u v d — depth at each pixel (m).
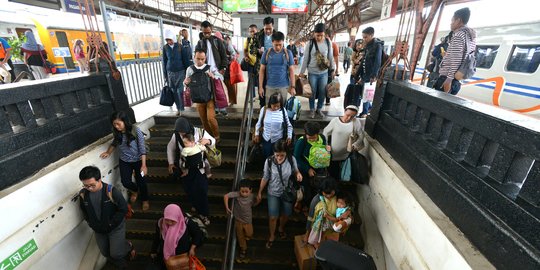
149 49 5.68
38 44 5.71
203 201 3.01
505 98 5.23
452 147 1.72
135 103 5.00
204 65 3.36
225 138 4.14
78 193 2.51
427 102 2.00
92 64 3.05
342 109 4.71
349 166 2.90
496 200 1.29
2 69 4.74
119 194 2.41
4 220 1.82
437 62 4.25
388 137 2.64
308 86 4.06
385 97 2.88
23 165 2.04
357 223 3.17
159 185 3.67
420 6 2.50
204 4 8.86
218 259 3.07
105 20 4.03
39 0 7.07
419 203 1.79
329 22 20.56
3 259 1.82
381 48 3.75
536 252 1.06
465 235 1.47
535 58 4.60
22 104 2.09
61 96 2.50
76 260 2.65
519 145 1.21
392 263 2.33
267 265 3.04
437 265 1.55
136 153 2.93
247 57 4.38
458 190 1.54
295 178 2.86
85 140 2.73
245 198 2.77
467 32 2.60
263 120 3.10
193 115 4.39
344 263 1.34
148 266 2.53
